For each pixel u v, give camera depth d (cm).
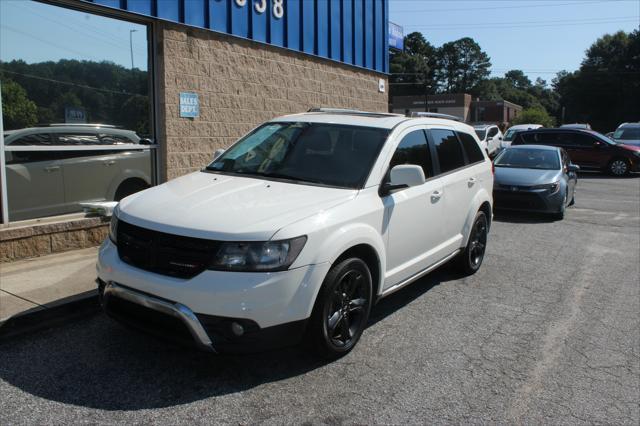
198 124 822
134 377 384
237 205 397
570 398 385
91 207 686
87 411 340
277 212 386
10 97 613
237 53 880
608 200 1416
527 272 702
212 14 825
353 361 425
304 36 1027
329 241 389
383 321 513
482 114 8300
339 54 1139
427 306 559
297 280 367
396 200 471
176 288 354
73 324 471
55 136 662
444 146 591
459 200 594
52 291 511
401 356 438
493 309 556
